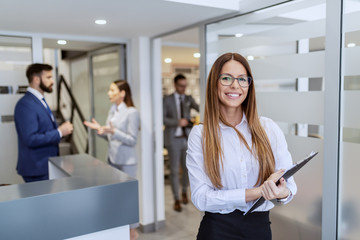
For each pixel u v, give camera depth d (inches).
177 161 163.2
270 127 58.6
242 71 53.7
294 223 83.4
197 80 296.7
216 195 52.0
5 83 119.5
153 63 139.9
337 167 71.4
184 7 89.4
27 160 107.3
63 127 109.2
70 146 228.4
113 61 152.1
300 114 79.7
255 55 90.5
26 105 104.1
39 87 108.7
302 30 77.3
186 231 139.5
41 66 107.8
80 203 57.7
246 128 57.4
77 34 130.0
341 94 70.0
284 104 83.7
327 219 74.3
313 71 75.6
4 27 113.5
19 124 104.3
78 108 210.4
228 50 98.8
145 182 141.2
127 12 94.3
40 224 54.2
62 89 250.5
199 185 54.8
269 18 85.4
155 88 141.7
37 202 53.8
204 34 107.3
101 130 120.6
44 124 107.0
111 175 67.9
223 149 55.4
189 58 235.1
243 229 54.8
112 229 63.0
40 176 109.3
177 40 153.9
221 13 97.1
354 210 69.2
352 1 66.4
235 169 55.1
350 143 68.9
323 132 74.1
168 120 162.4
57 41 136.6
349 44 67.7
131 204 63.0
